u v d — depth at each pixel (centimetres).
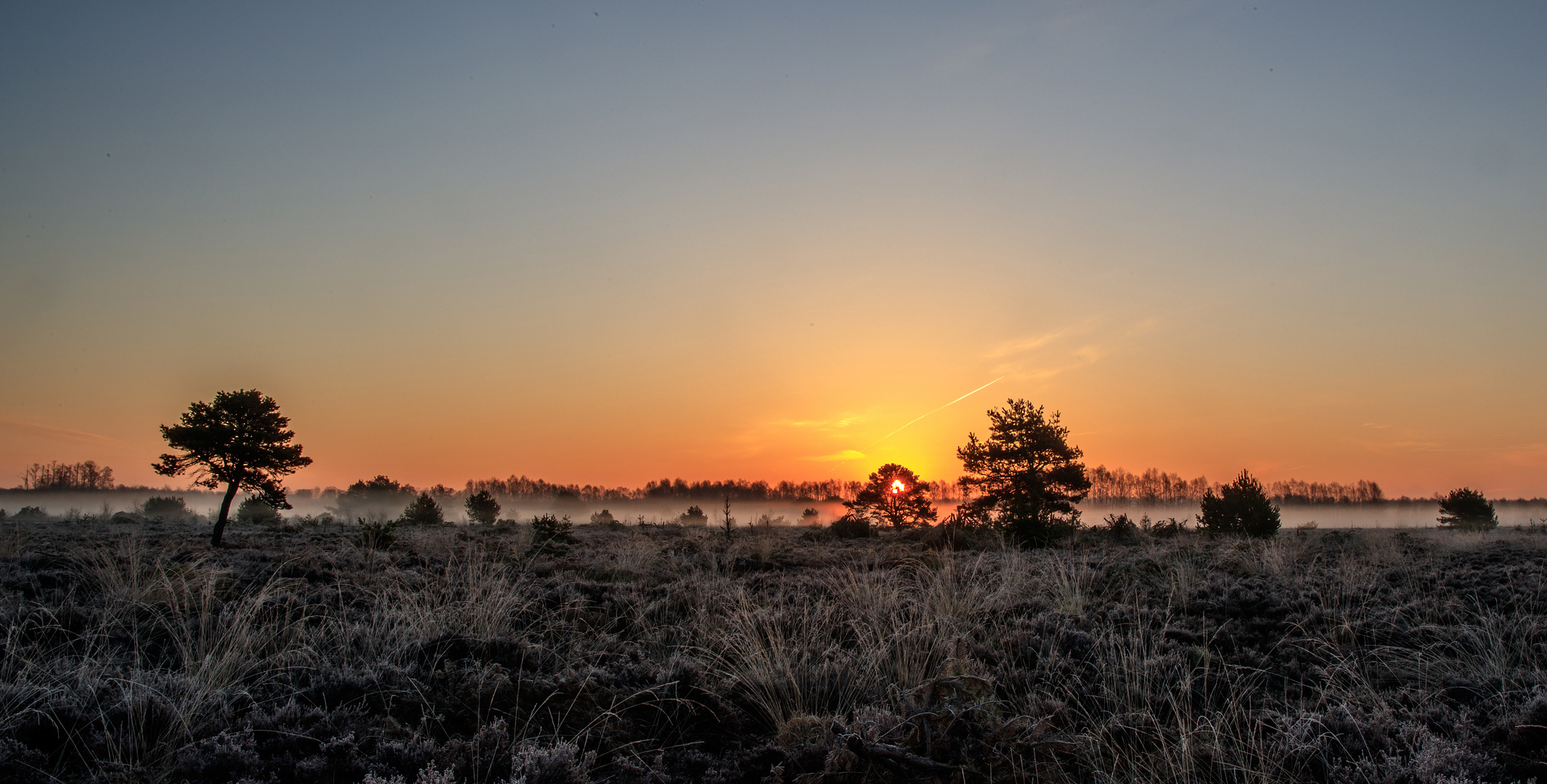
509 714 516
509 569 1108
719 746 518
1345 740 500
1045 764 477
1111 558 1491
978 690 559
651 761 478
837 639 765
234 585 849
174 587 788
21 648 561
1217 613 902
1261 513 2545
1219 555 1423
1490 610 790
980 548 2033
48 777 391
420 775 390
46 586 821
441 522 3266
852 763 455
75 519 2991
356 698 525
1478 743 487
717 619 802
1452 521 3431
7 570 873
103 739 429
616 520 4088
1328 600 921
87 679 505
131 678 510
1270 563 1226
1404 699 584
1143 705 583
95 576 850
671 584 1034
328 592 835
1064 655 698
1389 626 788
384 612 719
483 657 621
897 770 443
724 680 617
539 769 414
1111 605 920
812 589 1055
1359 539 1873
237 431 1684
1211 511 2675
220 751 409
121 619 671
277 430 1728
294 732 449
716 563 1349
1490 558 1435
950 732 501
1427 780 423
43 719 449
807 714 564
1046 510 2681
